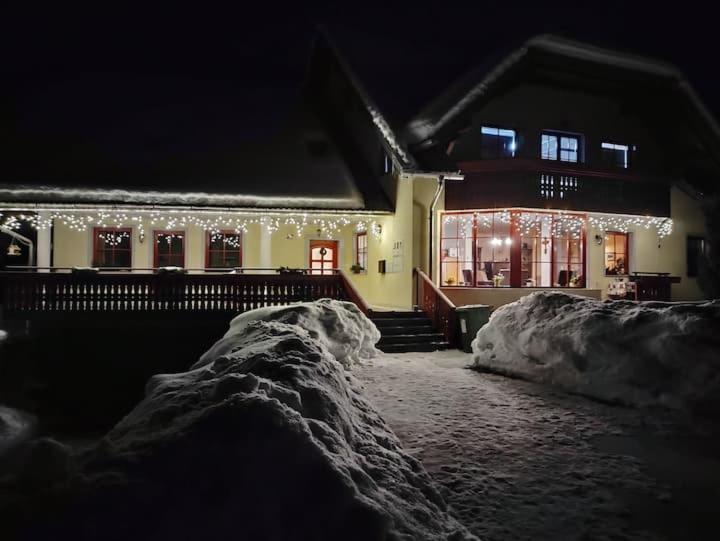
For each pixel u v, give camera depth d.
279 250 18.22
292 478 3.52
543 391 8.23
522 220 15.73
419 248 15.15
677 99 17.55
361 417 5.71
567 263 16.73
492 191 15.67
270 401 4.00
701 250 18.88
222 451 3.58
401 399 7.68
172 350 13.30
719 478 5.23
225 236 17.66
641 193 17.47
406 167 14.33
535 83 16.38
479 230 15.89
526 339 8.95
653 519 4.45
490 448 5.85
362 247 18.61
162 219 16.73
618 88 17.39
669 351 7.17
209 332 13.45
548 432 6.40
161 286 13.37
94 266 16.80
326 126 19.39
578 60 16.14
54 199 14.24
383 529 3.42
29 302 12.95
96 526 3.02
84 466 3.60
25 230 21.58
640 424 6.73
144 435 4.13
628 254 17.94
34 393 12.16
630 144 17.73
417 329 13.38
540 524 4.31
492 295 15.53
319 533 3.29
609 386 7.66
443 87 15.93
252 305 13.71
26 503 3.18
